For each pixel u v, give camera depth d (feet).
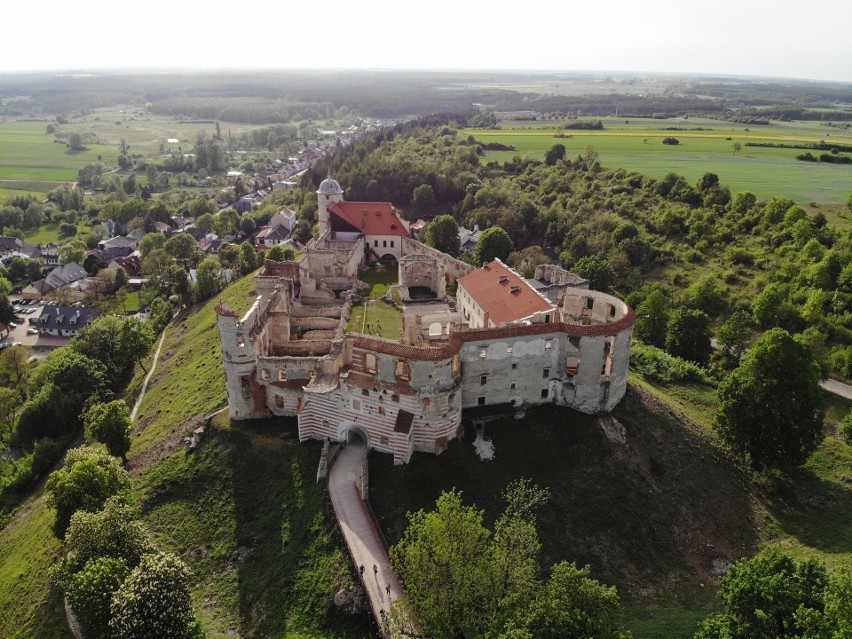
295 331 367.45
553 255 621.31
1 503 331.57
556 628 164.45
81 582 202.08
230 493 272.51
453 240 584.81
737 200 604.08
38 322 564.71
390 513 242.58
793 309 458.50
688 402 359.25
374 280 494.59
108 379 408.67
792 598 174.40
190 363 396.57
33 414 381.60
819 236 532.32
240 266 580.71
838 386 397.80
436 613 186.29
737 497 288.71
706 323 418.31
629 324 293.43
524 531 205.87
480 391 287.89
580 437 286.05
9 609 244.83
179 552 253.65
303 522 247.29
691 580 245.65
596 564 243.81
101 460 263.29
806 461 313.12
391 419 265.95
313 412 281.54
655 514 266.98
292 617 218.38
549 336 285.64
